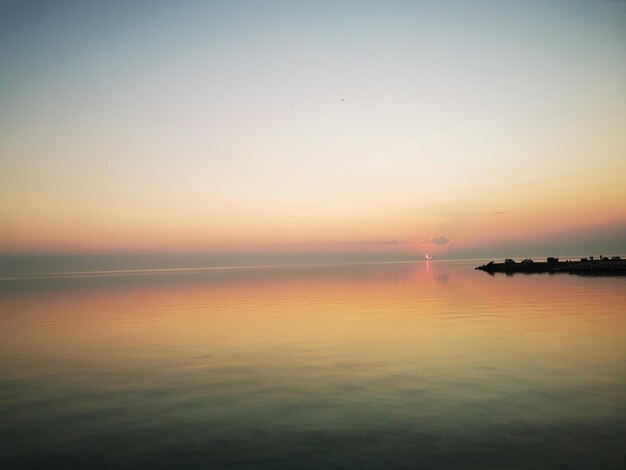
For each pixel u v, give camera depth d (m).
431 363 15.97
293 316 28.16
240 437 10.24
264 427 10.77
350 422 10.94
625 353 16.81
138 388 13.90
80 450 9.80
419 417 11.14
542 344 18.47
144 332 23.34
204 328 24.28
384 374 14.81
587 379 13.80
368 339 20.41
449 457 9.12
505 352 17.27
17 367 16.53
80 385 14.27
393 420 10.99
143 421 11.29
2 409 12.27
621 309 27.80
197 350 18.95
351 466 8.85
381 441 9.88
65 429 10.90
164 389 13.74
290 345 19.55
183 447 9.83
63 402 12.75
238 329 23.78
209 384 14.18
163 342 20.69
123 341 21.06
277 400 12.59
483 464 8.83
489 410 11.48
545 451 9.28
